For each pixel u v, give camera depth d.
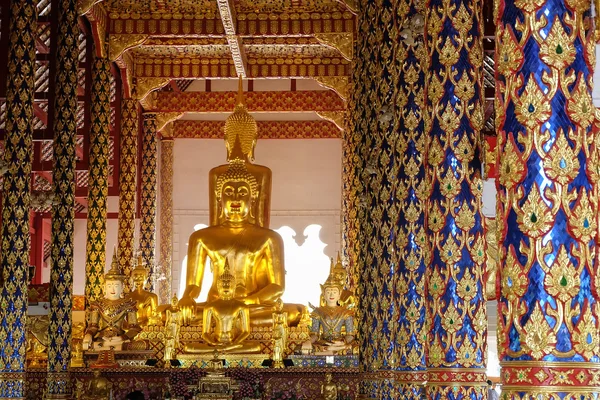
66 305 17.34
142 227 24.81
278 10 21.62
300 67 24.33
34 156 22.83
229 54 24.19
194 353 16.78
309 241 28.50
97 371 15.64
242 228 19.34
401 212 10.23
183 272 28.22
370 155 12.89
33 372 18.05
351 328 16.89
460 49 8.15
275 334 16.67
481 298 7.98
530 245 5.01
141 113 25.61
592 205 5.03
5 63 16.42
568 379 4.90
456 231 7.99
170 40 22.70
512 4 5.18
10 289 14.49
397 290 10.21
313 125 28.27
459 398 7.89
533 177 5.02
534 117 5.04
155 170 25.34
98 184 20.34
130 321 17.62
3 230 14.70
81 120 27.36
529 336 4.96
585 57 5.12
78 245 29.02
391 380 11.52
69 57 18.12
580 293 4.95
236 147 20.36
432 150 8.16
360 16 15.62
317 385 16.39
